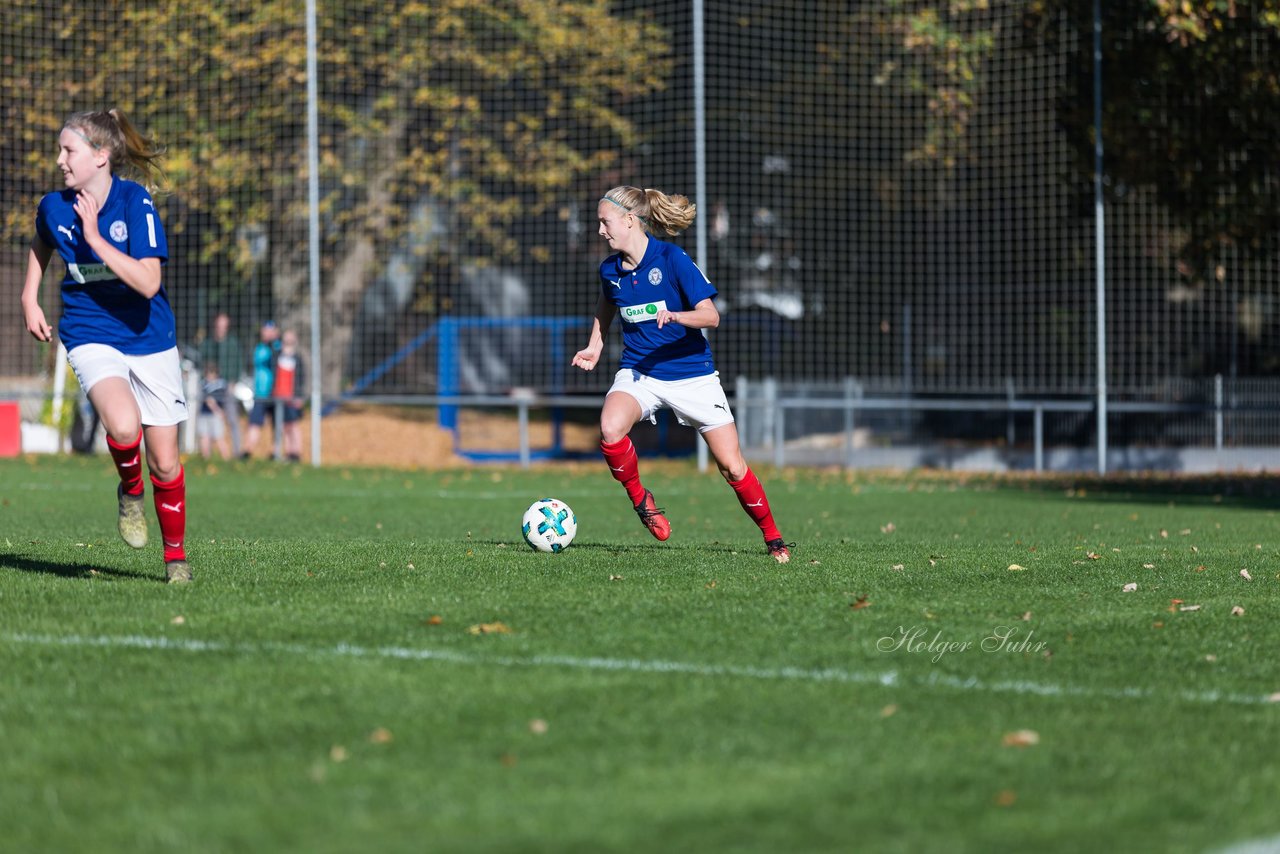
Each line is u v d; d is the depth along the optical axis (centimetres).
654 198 2722
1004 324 7769
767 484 6222
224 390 7275
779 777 1255
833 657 1778
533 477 6619
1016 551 3095
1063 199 7562
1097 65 6725
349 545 3116
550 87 8775
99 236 2159
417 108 8706
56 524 3853
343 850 1070
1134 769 1298
